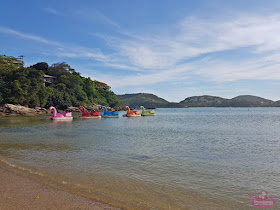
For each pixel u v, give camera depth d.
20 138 20.66
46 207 6.45
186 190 8.05
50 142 18.47
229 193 7.82
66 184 8.47
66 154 13.78
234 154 14.01
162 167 10.94
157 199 7.25
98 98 125.81
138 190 7.99
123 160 12.31
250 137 22.17
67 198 7.14
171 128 31.81
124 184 8.56
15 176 9.37
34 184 8.41
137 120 51.03
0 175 9.48
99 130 28.42
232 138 21.38
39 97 79.00
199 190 8.07
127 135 23.42
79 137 21.61
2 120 45.59
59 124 36.94
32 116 61.50
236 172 10.20
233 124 39.81
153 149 15.55
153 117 66.69
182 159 12.62
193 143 18.27
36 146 16.53
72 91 103.06
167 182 8.84
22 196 7.25
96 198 7.21
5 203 6.69
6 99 68.38
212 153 14.27
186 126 35.47
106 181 8.88
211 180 9.11
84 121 45.16
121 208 6.51
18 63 99.12
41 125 34.69
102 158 12.75
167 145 17.25
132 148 15.90
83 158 12.73
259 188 8.30
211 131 27.84
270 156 13.44
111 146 16.70
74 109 94.19
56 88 97.38
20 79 73.19
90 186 8.30
